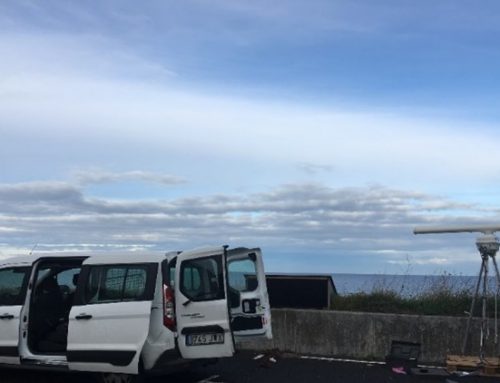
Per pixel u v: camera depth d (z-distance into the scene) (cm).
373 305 1123
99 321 759
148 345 747
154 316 754
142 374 759
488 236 918
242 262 864
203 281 768
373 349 1049
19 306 815
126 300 759
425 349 1017
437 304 1081
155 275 759
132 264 773
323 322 1084
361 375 909
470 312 966
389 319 1046
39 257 838
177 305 761
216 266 766
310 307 1141
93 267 789
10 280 839
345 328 1070
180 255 776
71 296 890
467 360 931
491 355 982
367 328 1057
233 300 847
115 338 749
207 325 751
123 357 740
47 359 796
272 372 930
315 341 1085
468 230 940
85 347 760
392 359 1012
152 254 776
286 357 1055
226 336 747
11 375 901
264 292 851
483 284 934
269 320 843
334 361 1022
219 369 952
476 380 871
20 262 841
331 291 1166
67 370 781
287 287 1156
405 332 1034
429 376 887
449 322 1013
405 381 871
